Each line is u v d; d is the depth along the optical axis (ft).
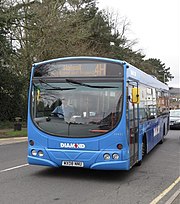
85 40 130.11
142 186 28.14
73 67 29.91
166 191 26.55
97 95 28.99
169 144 60.03
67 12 108.78
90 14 150.92
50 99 29.86
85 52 112.47
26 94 110.32
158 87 53.57
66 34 98.78
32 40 95.25
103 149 28.25
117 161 28.07
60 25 96.53
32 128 29.96
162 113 58.85
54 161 29.07
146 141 40.93
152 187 27.86
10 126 97.96
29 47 98.84
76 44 111.55
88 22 136.56
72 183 28.60
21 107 111.14
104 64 29.37
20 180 29.48
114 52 160.66
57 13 99.91
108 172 33.42
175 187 28.02
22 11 82.48
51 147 29.25
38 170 34.01
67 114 29.19
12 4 83.71
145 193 25.85
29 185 27.66
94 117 28.63
